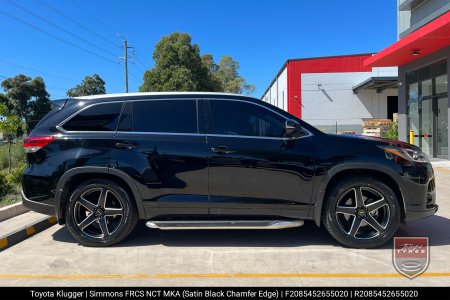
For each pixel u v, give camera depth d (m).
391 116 31.66
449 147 15.23
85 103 5.32
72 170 5.07
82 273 4.35
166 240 5.50
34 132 5.28
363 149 4.96
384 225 4.96
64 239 5.64
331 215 4.98
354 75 31.78
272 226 4.98
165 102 5.27
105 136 5.13
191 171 5.01
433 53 16.25
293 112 32.41
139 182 5.02
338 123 31.94
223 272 4.33
